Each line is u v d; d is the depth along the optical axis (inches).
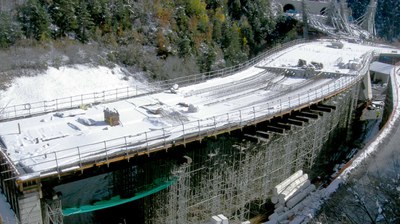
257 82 2181.3
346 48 3095.5
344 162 2277.3
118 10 3376.0
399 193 1187.3
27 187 1132.5
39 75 2748.5
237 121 1571.1
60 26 3179.1
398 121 2049.7
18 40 2970.0
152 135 1418.6
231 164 1675.7
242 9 4330.7
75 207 1325.0
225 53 3745.1
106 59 3152.1
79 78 2883.9
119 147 1311.5
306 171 1982.0
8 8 3132.4
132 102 1752.0
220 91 1996.8
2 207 1266.0
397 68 3024.1
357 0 5359.3
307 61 2615.7
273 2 4894.2
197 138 1443.2
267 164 1723.7
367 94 2770.7
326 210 1352.1
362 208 1210.6
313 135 1941.4
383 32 5216.5
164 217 1542.8
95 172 1330.0
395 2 5236.2
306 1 4877.0
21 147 1315.2
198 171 1593.3
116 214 1690.5
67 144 1339.8
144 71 3243.1
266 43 4365.2
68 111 1630.2
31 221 1164.5
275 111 1715.1
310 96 1955.0
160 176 1528.1
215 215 1610.5
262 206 1774.1
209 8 4101.9
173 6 3757.4
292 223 1411.2
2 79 2596.0
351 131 2554.1
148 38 3452.3
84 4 3240.7
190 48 3491.6
